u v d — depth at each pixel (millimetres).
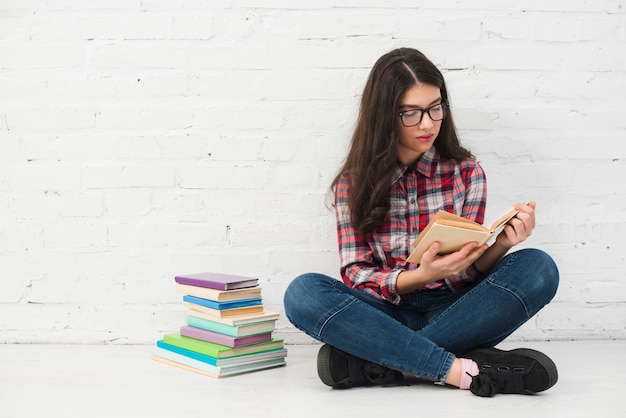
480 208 1823
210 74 2100
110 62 2098
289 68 2098
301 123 2107
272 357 1862
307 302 1624
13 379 1721
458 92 2113
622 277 2156
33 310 2127
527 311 1638
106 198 2117
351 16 2086
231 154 2115
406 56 1783
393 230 1835
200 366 1790
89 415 1426
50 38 2092
